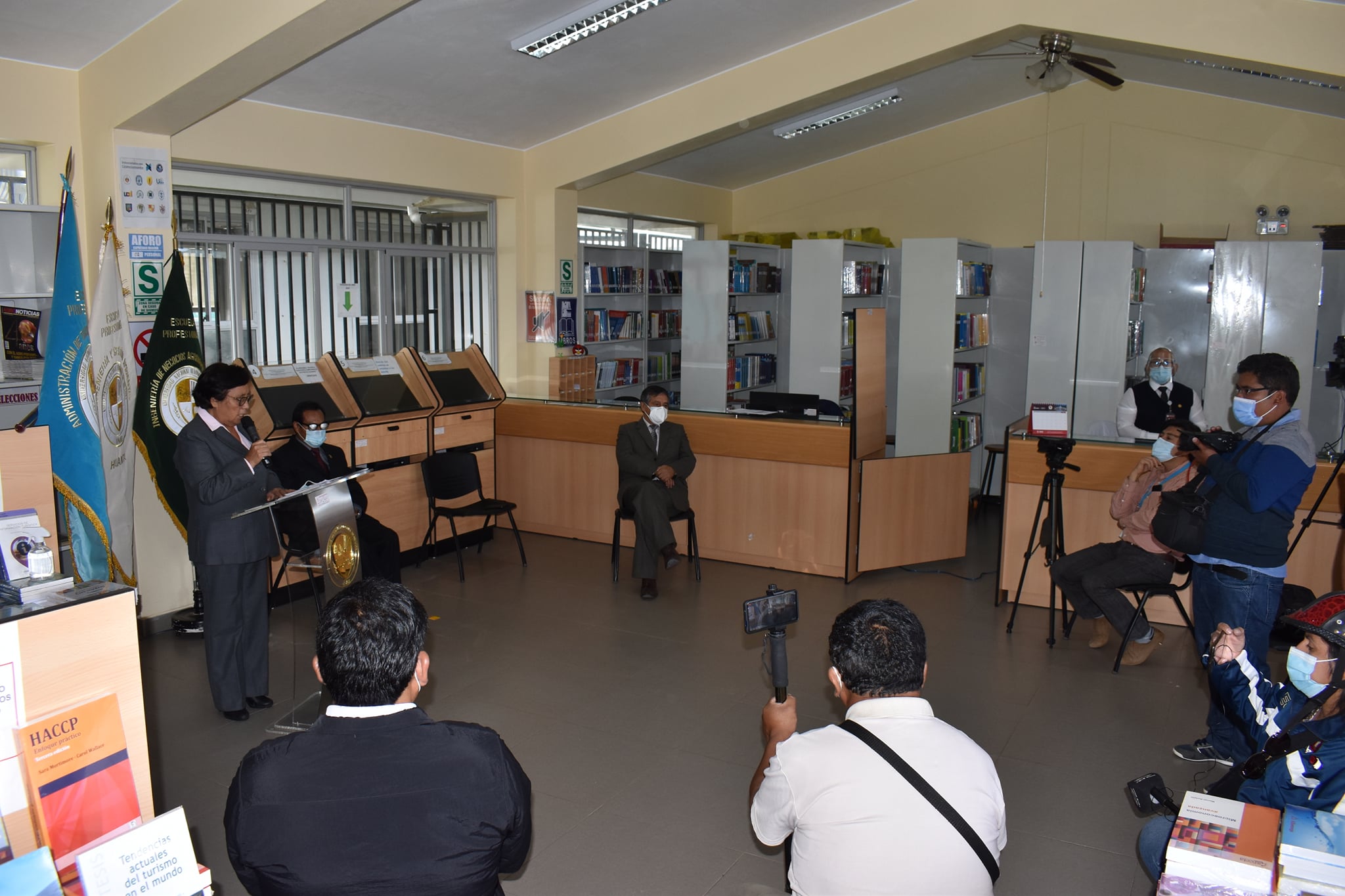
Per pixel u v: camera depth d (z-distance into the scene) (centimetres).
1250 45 502
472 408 627
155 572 471
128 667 151
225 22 388
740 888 265
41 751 136
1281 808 199
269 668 431
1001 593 523
